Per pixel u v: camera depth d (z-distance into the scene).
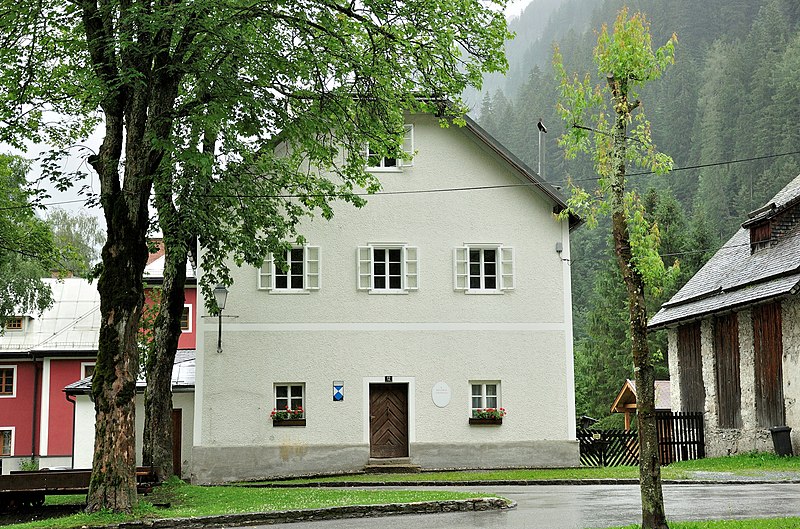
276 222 23.19
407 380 27.69
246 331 27.38
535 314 28.38
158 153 17.50
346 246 28.08
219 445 26.83
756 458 27.66
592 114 12.99
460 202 28.58
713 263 36.75
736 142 78.06
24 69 19.39
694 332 34.56
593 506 16.75
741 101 80.81
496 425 27.75
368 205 28.31
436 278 28.22
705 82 92.31
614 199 12.60
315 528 14.37
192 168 20.78
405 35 19.59
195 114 17.59
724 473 24.17
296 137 19.73
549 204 28.84
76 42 19.03
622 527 12.94
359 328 27.75
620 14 12.95
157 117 17.45
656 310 57.06
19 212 29.42
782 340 28.02
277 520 15.52
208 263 23.39
